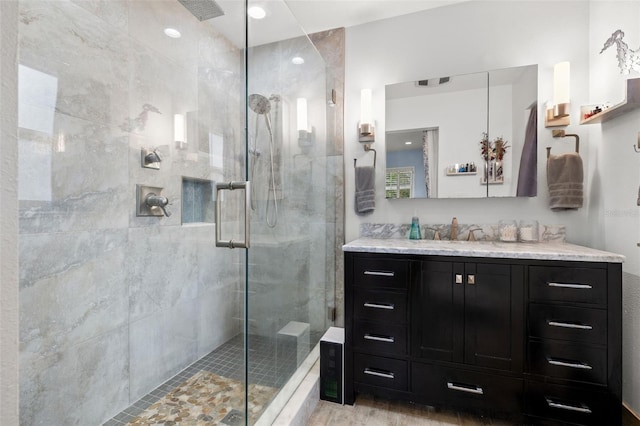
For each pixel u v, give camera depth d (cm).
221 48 225
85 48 139
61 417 129
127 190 160
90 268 142
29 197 118
